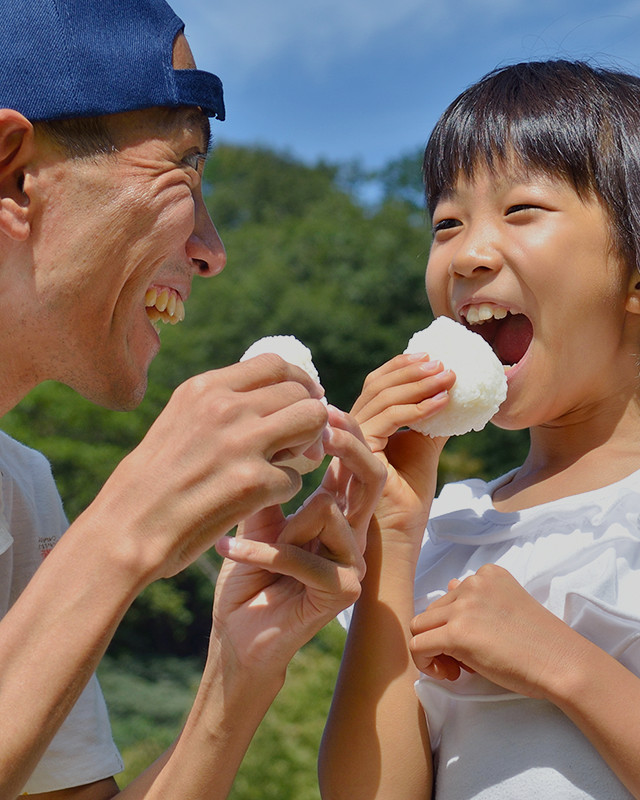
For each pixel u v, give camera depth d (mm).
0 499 2240
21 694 1552
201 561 22578
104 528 1614
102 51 1981
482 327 2375
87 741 2311
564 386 2182
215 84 2172
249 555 1735
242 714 1938
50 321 2057
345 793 2014
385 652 2066
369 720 2029
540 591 2023
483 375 2080
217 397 1623
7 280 2020
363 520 1892
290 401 1652
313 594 1799
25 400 20250
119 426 20750
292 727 9188
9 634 1585
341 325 27250
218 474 1596
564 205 2166
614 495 2047
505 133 2238
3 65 1939
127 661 23469
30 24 1960
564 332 2152
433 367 2090
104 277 2029
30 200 1971
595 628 1928
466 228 2281
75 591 1594
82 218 1989
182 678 23141
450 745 1984
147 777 2049
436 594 2201
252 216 43875
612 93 2258
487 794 1854
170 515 1602
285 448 1651
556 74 2344
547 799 1790
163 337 27641
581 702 1776
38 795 2211
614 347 2197
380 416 2090
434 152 2418
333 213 35031
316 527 1769
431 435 2141
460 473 17734
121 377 2205
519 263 2154
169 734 19828
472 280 2229
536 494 2252
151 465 1621
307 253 30531
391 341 27438
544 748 1842
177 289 2260
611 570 1935
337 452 1796
